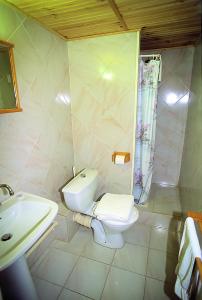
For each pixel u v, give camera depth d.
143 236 2.02
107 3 1.22
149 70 1.94
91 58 1.93
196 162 1.70
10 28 1.26
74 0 1.18
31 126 1.52
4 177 1.30
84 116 2.13
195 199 1.61
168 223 2.12
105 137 2.12
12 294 1.21
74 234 2.05
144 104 2.04
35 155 1.59
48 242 1.86
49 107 1.74
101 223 1.89
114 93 1.95
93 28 1.66
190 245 0.97
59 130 1.94
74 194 1.69
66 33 1.77
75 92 2.08
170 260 1.73
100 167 2.24
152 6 1.26
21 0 1.18
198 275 0.93
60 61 1.86
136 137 2.10
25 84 1.42
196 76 2.02
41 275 1.60
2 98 1.23
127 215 1.65
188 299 1.03
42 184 1.72
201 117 1.64
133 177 2.20
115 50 1.83
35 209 1.27
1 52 1.20
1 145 1.25
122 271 1.62
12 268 1.10
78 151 2.27
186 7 1.27
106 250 1.84
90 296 1.43
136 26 1.62
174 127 2.62
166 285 1.50
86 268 1.66
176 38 1.98
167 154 2.74
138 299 1.40
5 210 1.19
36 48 1.51
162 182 2.85
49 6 1.26
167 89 2.52
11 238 1.10
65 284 1.52
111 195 1.95
